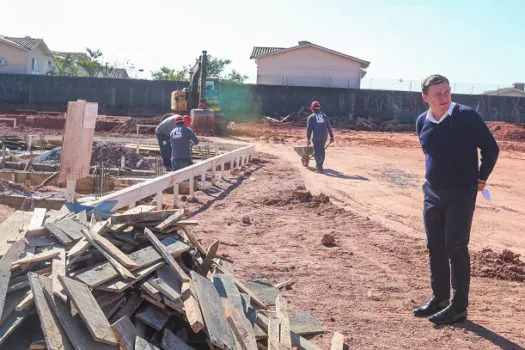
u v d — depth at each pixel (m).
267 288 5.48
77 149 8.80
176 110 33.31
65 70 66.06
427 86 5.60
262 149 25.72
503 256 8.36
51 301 3.75
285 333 4.26
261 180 15.87
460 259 5.72
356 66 58.34
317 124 18.16
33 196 11.02
